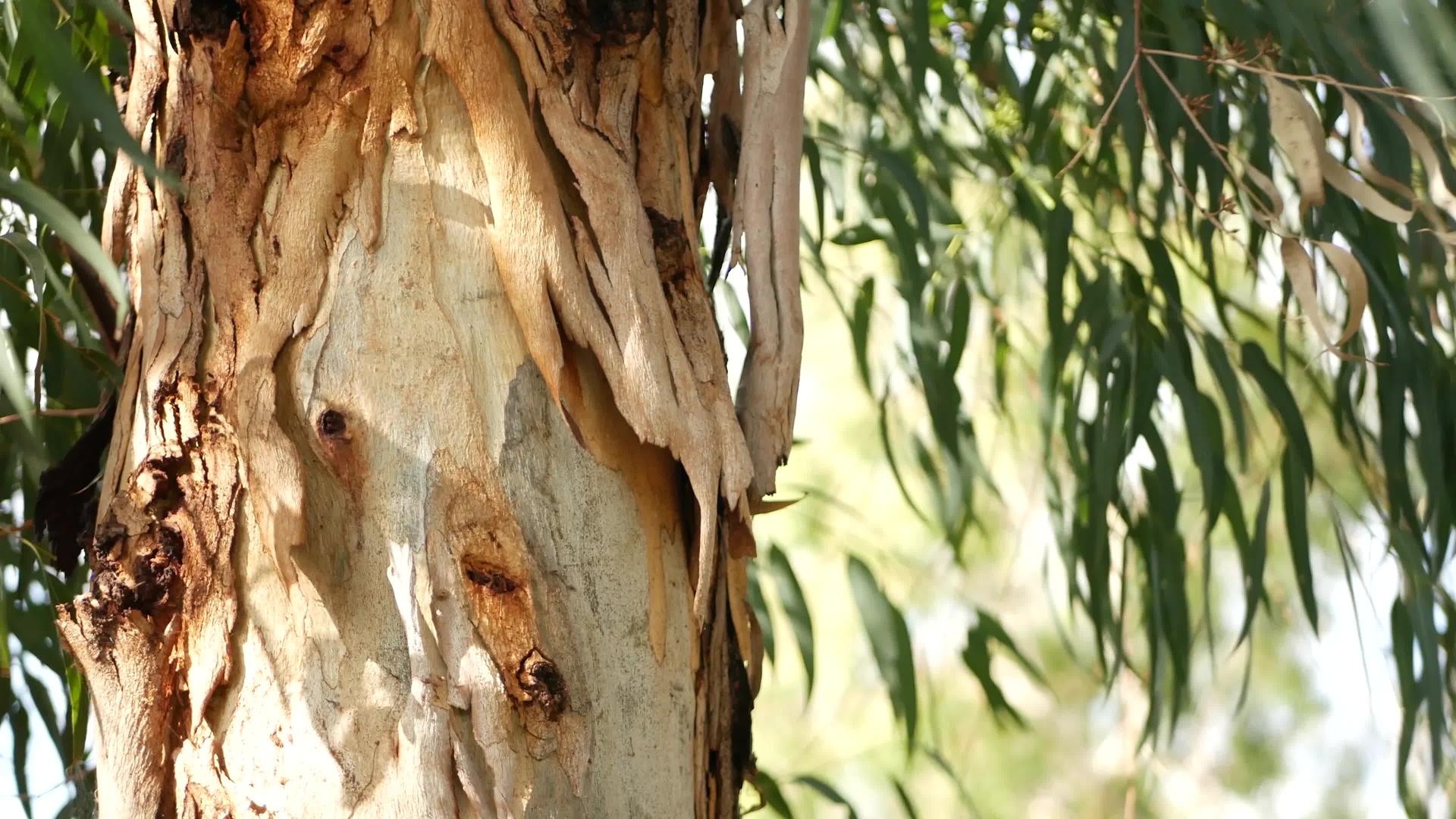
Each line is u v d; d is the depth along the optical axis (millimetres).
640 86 2158
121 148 1781
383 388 2072
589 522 2098
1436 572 2471
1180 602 2559
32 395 2422
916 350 2570
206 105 2113
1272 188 2281
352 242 2104
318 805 1921
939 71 2467
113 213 2152
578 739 2006
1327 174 2262
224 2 2115
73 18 2279
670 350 2111
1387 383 2438
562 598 2055
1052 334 2516
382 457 2051
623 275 2111
